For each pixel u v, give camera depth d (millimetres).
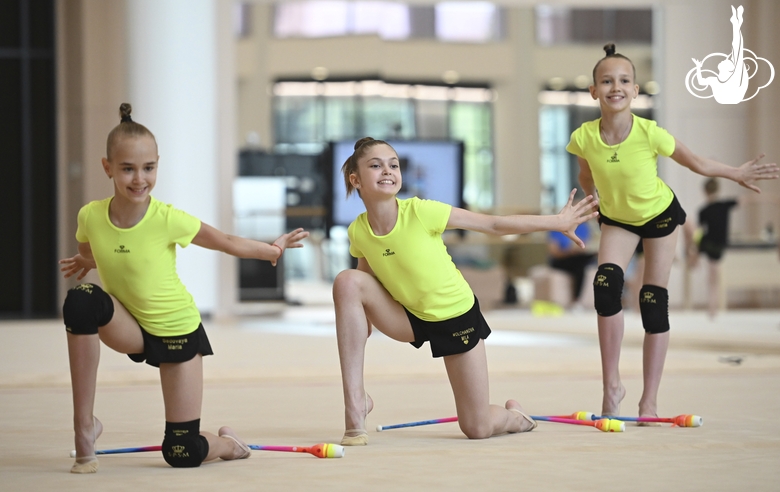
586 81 34219
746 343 11797
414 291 4930
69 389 7684
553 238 19094
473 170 34062
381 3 32656
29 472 4176
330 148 16594
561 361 9648
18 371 8906
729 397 6820
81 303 4129
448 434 5332
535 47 33938
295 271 30219
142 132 4219
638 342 12102
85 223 4336
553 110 34562
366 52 32375
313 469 4180
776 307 19453
